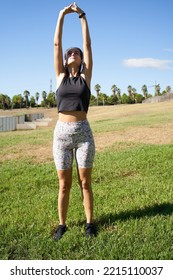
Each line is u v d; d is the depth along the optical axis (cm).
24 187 636
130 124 1998
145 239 369
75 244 369
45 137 1591
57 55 394
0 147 1257
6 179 706
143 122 2098
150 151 934
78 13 401
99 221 436
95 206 492
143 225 411
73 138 383
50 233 406
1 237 391
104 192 568
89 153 388
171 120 2094
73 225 428
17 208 504
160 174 691
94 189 592
